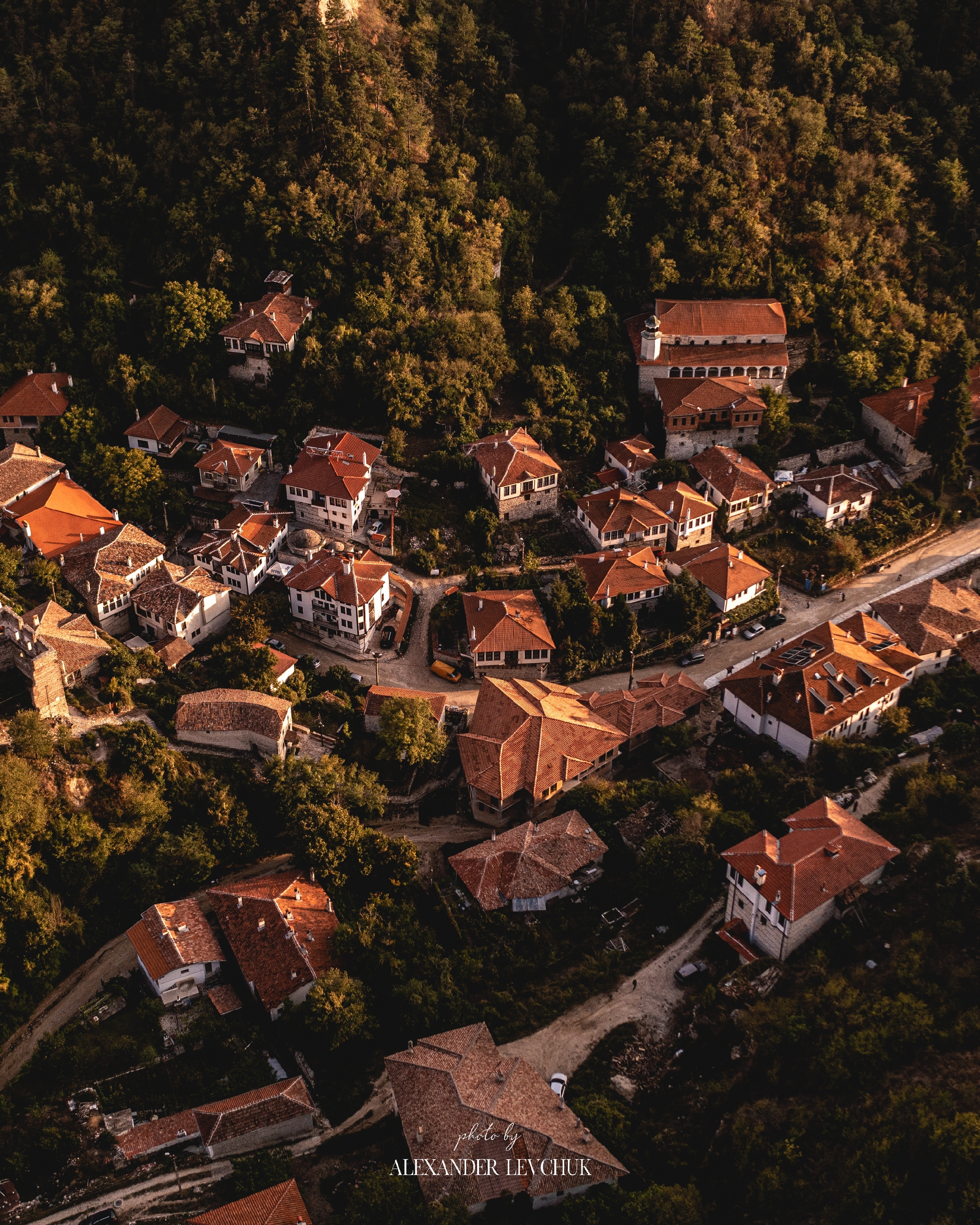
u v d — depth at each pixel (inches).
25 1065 3607.3
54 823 4023.1
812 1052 3393.2
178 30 6958.7
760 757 4953.3
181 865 4163.4
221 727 4635.8
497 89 7416.3
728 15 7524.6
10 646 4382.4
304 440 6235.2
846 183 7209.6
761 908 3794.3
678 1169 3245.6
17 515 5575.8
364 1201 3070.9
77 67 7003.0
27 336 6378.0
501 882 4271.7
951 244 7455.7
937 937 3599.9
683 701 5132.9
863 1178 2935.5
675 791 4539.9
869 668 5059.1
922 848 3941.9
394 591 5757.9
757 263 7022.6
